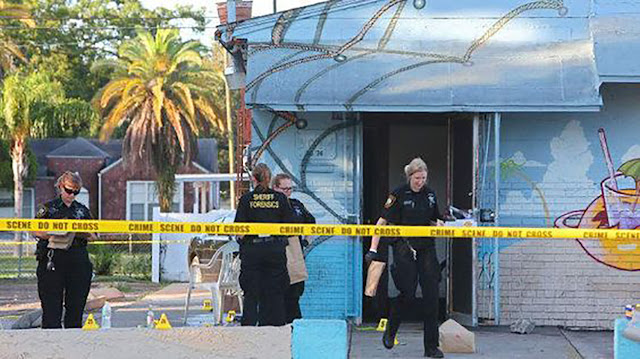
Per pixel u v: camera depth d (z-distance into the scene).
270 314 13.91
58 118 62.38
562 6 16.14
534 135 16.64
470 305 16.52
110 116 62.28
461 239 16.83
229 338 10.52
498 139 16.00
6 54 75.38
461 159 16.97
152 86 61.47
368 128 19.27
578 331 16.34
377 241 13.51
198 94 64.25
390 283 20.70
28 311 20.61
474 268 16.33
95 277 32.78
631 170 16.55
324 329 10.45
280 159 16.75
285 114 16.70
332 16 16.28
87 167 73.88
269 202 14.05
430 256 13.71
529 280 16.59
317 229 13.13
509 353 14.22
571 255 16.58
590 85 15.66
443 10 16.22
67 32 97.38
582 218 16.58
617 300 16.52
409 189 13.68
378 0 16.28
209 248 19.09
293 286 15.17
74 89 96.88
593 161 16.61
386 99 15.73
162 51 62.72
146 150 61.44
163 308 21.00
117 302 22.56
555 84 15.70
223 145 98.25
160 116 60.78
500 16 16.17
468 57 15.95
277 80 15.89
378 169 19.70
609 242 16.52
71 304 13.95
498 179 16.19
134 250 44.34
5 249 53.28
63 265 13.70
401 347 14.61
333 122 16.77
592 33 15.87
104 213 73.12
